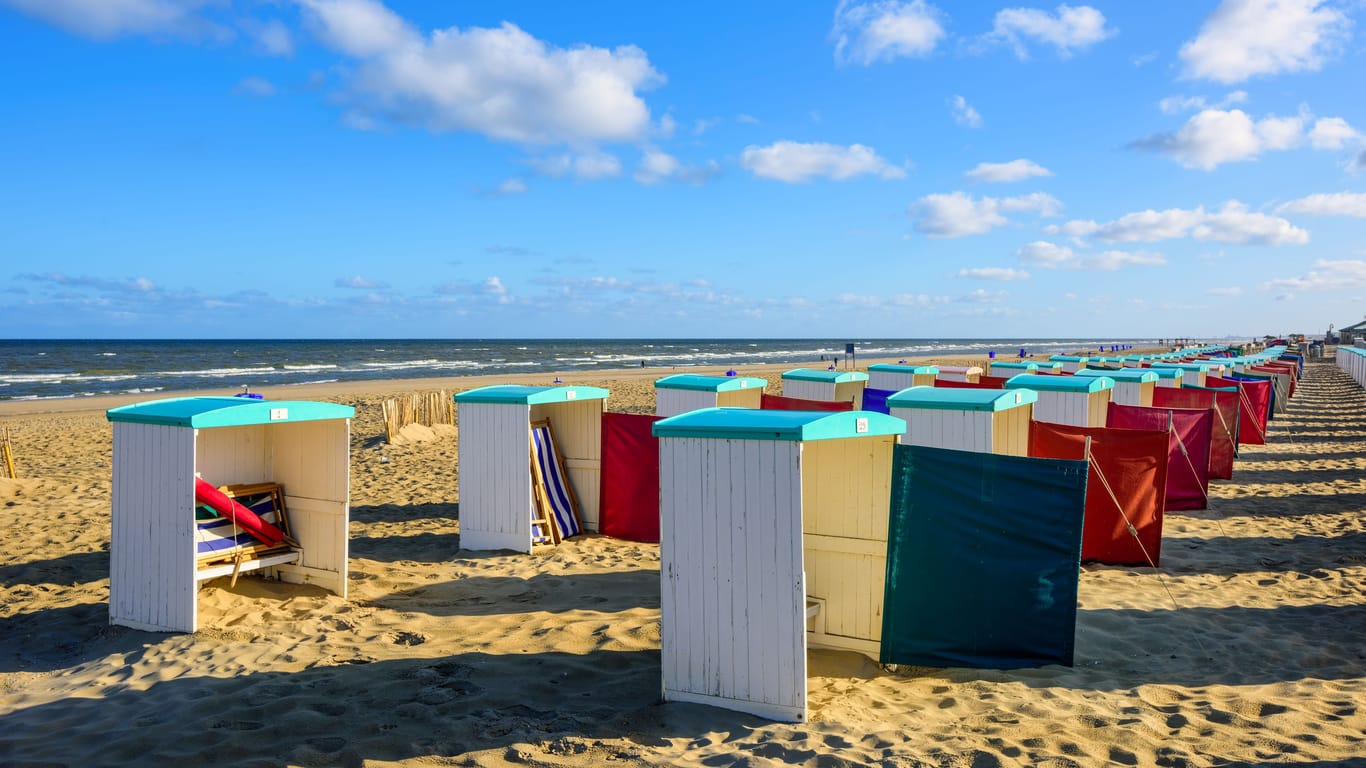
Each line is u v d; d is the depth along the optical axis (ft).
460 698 18.26
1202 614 24.89
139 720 17.35
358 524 38.52
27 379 164.35
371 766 15.17
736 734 16.48
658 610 25.03
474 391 33.81
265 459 28.35
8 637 23.77
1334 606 25.68
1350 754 15.23
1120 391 51.52
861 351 413.18
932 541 20.47
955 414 26.94
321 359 266.57
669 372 188.24
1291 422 79.05
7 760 15.74
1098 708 17.69
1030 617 19.99
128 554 23.90
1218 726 16.72
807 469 22.31
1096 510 31.24
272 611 24.89
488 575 29.43
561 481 35.99
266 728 16.71
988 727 16.74
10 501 42.98
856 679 19.84
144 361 242.78
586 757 15.56
